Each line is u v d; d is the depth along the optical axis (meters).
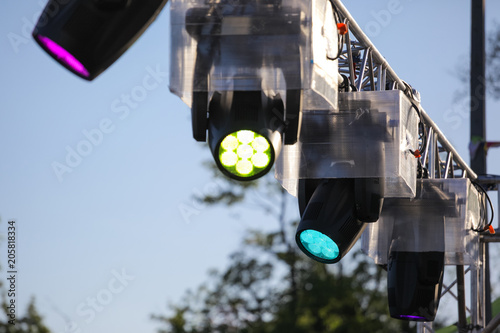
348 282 59.16
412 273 17.34
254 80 10.80
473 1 29.20
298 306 58.69
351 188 13.39
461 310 24.28
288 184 14.41
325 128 13.59
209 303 63.28
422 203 17.69
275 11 10.91
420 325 24.28
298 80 10.84
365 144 13.54
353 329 57.50
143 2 8.11
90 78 8.29
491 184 25.09
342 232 12.74
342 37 12.48
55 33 8.04
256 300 63.12
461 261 19.75
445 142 20.94
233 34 10.91
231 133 10.27
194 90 10.83
